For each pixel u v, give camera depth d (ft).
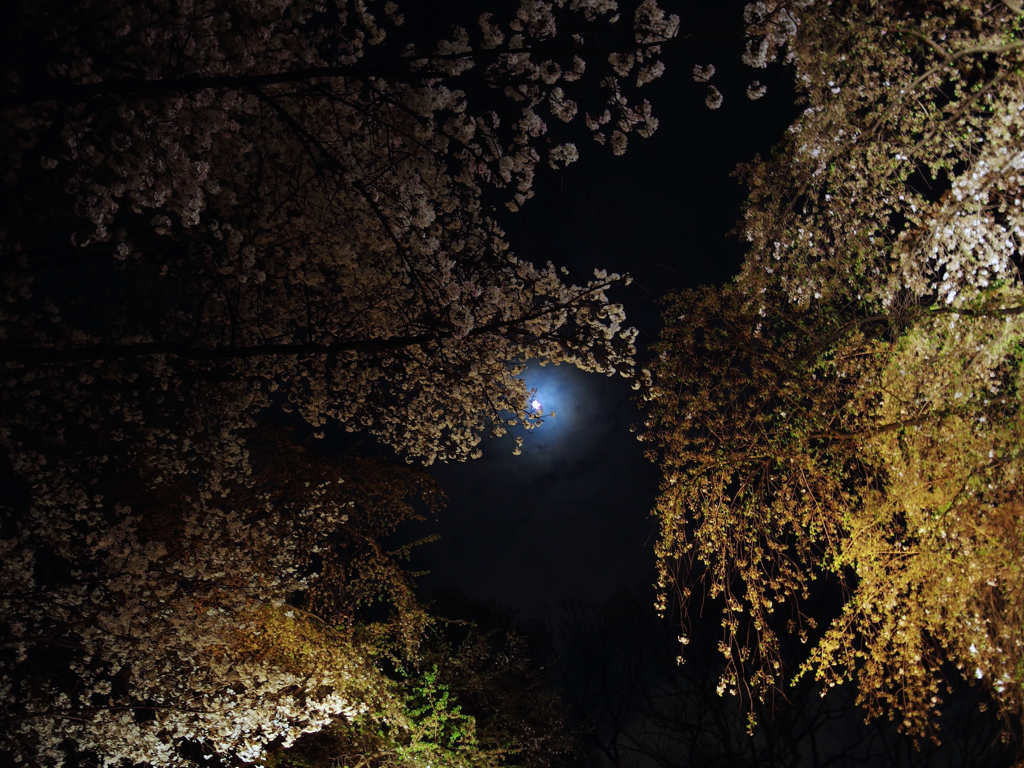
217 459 25.75
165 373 23.27
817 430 26.43
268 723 26.58
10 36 16.52
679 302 29.07
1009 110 21.02
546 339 25.03
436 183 21.89
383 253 25.04
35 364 19.90
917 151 23.57
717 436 27.53
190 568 23.56
